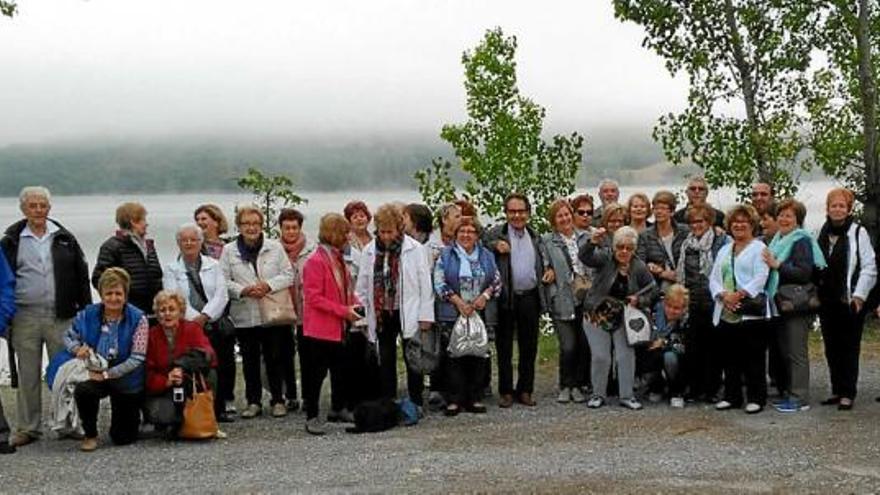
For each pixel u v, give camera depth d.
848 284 9.14
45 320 8.64
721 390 10.12
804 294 9.16
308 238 9.99
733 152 14.95
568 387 10.02
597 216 10.38
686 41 15.62
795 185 14.80
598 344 9.66
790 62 15.24
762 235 9.79
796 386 9.32
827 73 14.98
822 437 8.26
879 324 14.35
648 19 15.62
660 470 7.29
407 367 9.62
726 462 7.50
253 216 9.45
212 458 7.95
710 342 9.69
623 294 9.59
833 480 6.98
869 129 14.76
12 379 8.78
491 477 7.14
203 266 9.24
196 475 7.41
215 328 9.30
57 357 8.43
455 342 9.27
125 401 8.49
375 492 6.79
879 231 10.60
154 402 8.52
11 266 8.50
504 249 9.72
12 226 8.62
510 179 14.60
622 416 9.25
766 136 14.59
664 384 9.97
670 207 9.80
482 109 14.92
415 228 9.64
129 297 8.93
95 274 8.90
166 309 8.57
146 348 8.54
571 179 14.72
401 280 9.30
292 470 7.48
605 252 9.59
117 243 8.98
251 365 9.63
